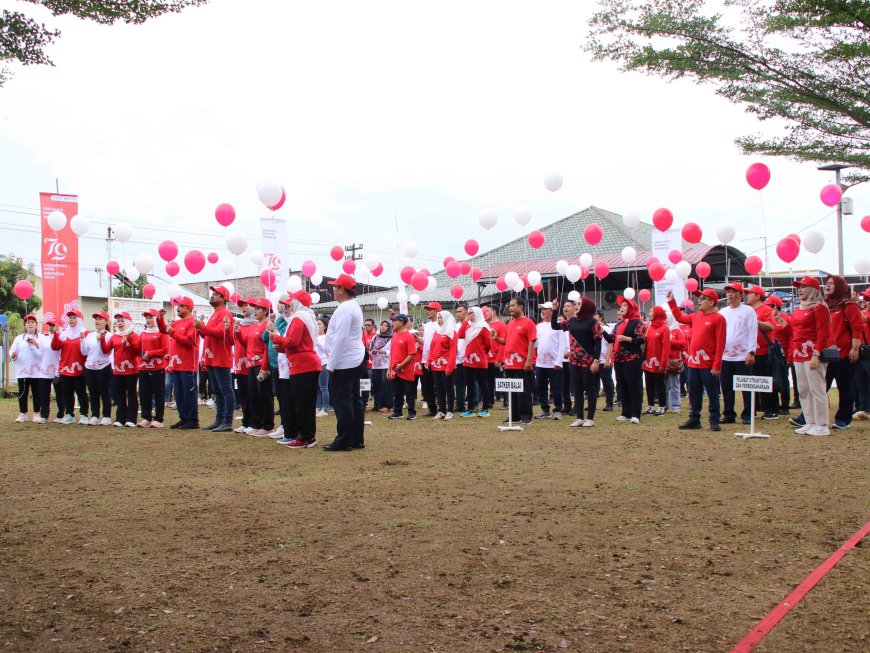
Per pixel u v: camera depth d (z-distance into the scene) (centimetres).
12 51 492
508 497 593
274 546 463
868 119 867
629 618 348
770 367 1135
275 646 320
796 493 602
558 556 440
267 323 1019
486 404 1290
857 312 977
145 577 408
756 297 1150
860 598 371
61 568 425
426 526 506
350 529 500
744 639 321
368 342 1503
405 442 938
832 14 744
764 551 449
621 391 1159
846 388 994
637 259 2300
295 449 884
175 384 1218
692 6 830
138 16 508
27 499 602
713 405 1003
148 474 713
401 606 364
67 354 1202
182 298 1135
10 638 329
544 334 1241
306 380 895
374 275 1667
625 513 540
